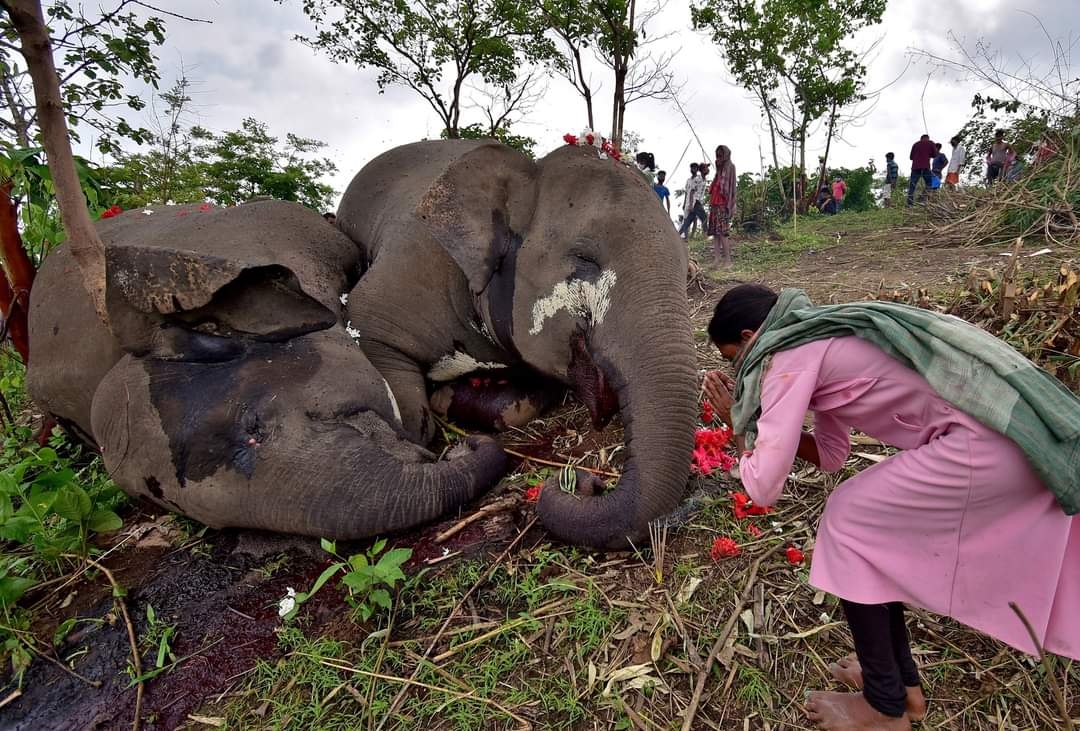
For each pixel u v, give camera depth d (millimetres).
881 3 16219
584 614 2266
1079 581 1691
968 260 6930
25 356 4324
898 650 1817
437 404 3914
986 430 1557
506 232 3125
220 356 2998
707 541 2594
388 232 3877
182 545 3006
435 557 2656
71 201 2775
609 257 2832
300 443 2777
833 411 1802
